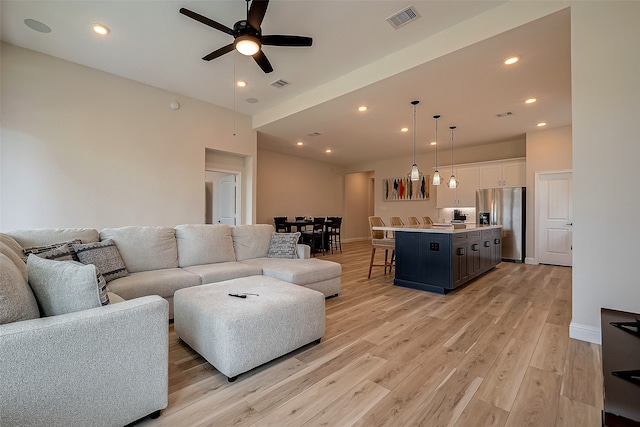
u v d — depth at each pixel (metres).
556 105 4.36
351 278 4.48
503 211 6.03
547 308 3.05
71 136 3.69
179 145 4.66
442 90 3.83
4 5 2.62
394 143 6.87
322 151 7.88
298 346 2.05
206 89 4.46
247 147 5.61
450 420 1.41
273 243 3.88
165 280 2.57
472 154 7.14
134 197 4.20
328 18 2.76
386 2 2.55
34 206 3.44
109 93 3.97
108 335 1.25
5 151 3.27
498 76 3.44
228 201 6.00
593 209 2.18
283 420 1.41
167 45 3.28
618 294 2.10
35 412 1.08
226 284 2.40
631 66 2.03
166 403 1.44
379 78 3.52
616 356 1.34
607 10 2.11
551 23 2.45
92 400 1.21
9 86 3.28
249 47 2.42
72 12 2.73
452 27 2.90
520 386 1.69
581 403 1.53
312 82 4.18
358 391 1.64
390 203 8.80
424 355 2.06
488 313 2.91
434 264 3.66
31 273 1.38
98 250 2.46
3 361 1.01
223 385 1.70
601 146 2.13
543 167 5.62
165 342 1.44
